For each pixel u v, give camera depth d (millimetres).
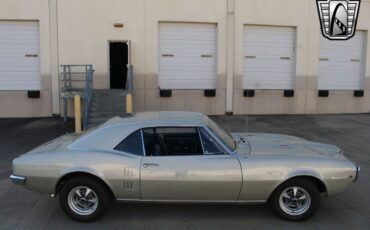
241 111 16672
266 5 16359
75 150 5078
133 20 15422
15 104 15172
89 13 15133
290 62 17156
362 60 17906
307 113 17344
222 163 4934
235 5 16094
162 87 16172
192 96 16219
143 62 15664
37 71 15359
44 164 4992
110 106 13008
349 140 11352
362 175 7484
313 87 17234
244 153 5152
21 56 15234
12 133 11898
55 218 5223
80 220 5047
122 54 15867
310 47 17016
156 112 6047
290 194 5102
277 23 16562
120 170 4898
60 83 15180
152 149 5027
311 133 12484
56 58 15117
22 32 15141
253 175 4922
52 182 4980
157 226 4961
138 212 5426
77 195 5062
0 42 15117
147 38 15578
